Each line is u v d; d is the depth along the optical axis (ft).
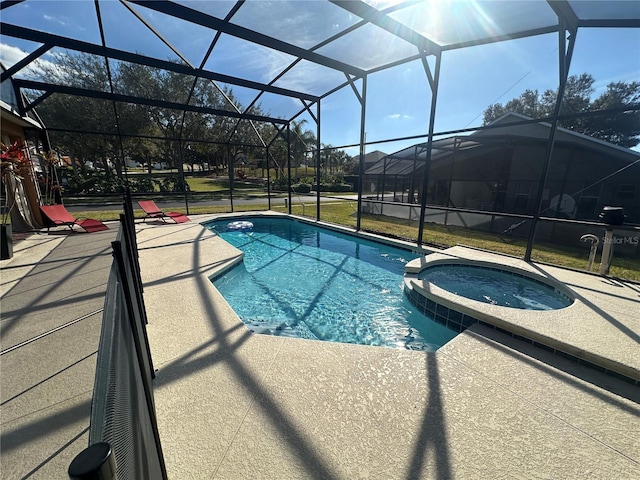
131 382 3.31
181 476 5.00
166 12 15.01
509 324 9.98
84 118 55.72
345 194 80.02
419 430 5.97
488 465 5.27
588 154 29.63
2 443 5.29
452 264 17.94
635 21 13.06
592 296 12.17
